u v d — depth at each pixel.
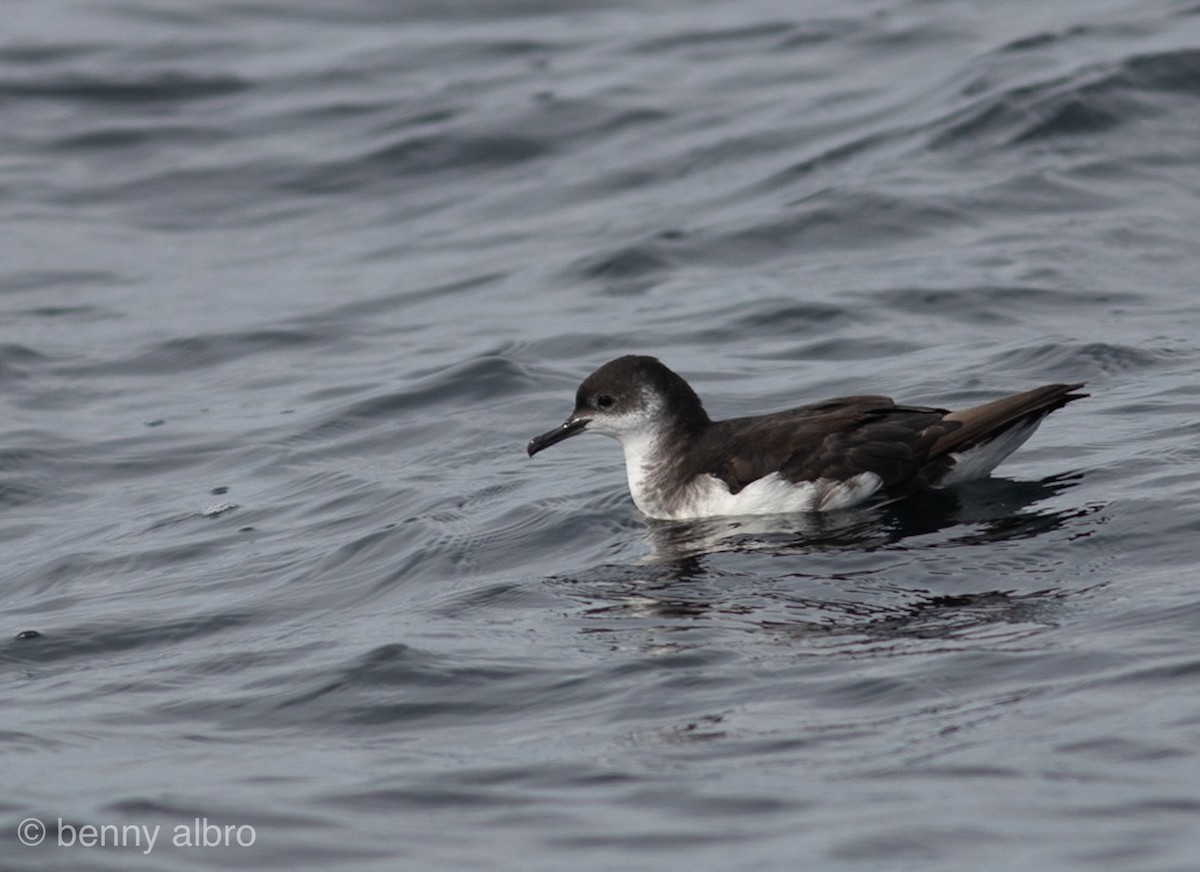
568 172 26.31
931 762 9.04
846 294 20.16
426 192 26.50
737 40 31.44
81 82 31.50
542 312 21.06
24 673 12.27
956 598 11.59
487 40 33.09
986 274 20.23
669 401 14.69
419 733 10.31
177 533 15.41
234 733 10.61
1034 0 30.81
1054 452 14.70
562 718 10.30
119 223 26.22
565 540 14.12
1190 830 7.96
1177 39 26.36
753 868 8.05
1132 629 10.52
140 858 8.68
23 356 21.06
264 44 33.88
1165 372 16.67
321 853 8.63
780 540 13.34
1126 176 22.75
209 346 21.23
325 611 13.02
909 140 24.67
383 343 20.78
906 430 13.92
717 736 9.72
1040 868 7.77
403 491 15.73
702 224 23.20
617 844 8.46
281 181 27.31
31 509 16.67
